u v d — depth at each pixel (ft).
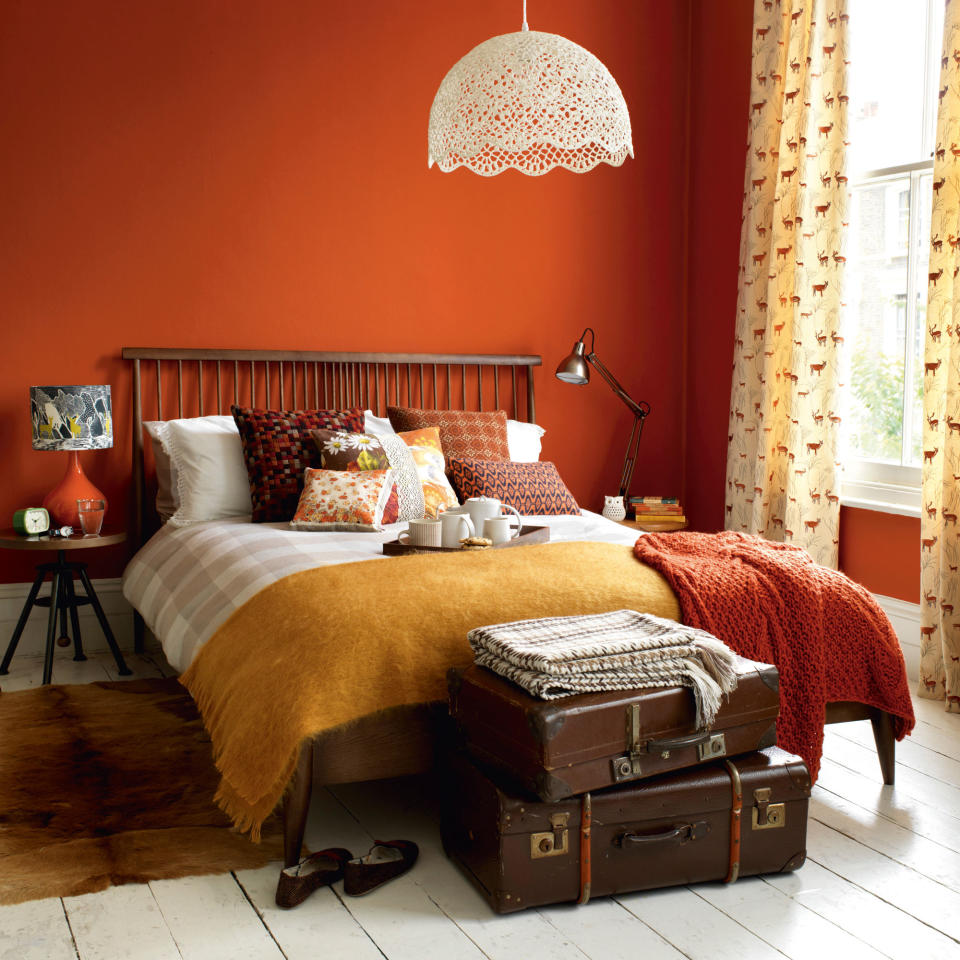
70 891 6.94
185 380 13.62
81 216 12.99
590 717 6.50
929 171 12.34
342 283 14.34
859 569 13.30
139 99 13.15
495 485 13.02
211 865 7.32
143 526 13.37
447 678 7.32
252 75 13.67
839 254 12.87
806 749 8.39
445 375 15.15
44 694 11.29
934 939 6.43
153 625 10.75
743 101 15.11
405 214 14.65
